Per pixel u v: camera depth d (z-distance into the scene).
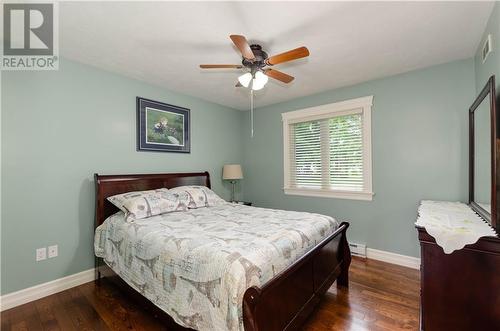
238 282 1.24
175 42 2.11
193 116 3.70
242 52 1.77
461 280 1.38
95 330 1.76
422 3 1.62
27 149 2.18
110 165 2.74
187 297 1.45
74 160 2.46
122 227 2.15
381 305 2.03
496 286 1.29
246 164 4.51
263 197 4.27
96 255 2.38
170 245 1.66
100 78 2.66
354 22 1.83
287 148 3.90
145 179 2.95
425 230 1.47
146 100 3.08
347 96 3.26
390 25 1.87
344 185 3.36
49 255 2.29
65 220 2.40
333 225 2.30
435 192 2.66
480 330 1.33
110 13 1.70
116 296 2.23
